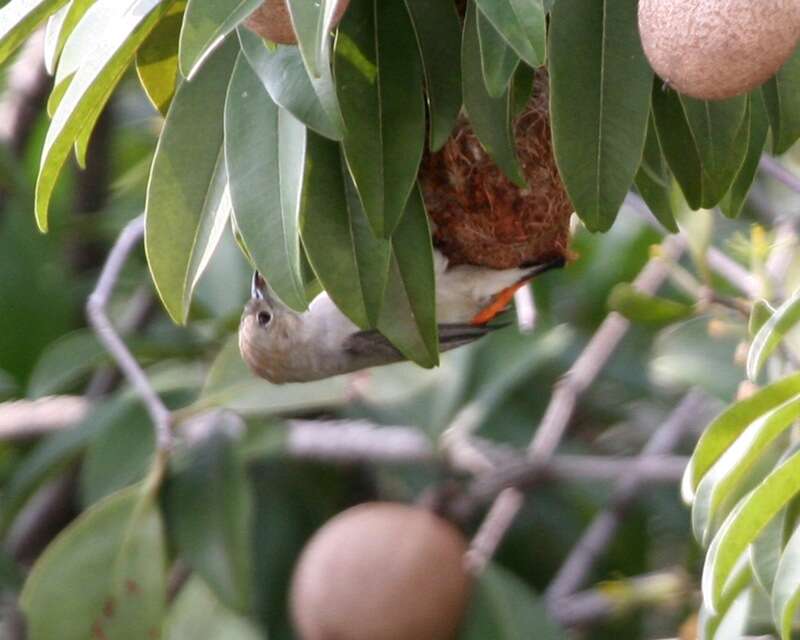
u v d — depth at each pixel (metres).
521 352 5.91
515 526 6.56
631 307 4.82
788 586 3.05
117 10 3.04
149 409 5.80
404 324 3.24
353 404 6.16
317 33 2.56
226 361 5.55
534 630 5.48
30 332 6.50
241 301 6.08
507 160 3.01
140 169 7.21
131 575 5.33
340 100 2.99
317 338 4.07
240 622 5.68
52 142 2.95
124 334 6.21
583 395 6.39
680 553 6.77
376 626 5.35
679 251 5.91
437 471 6.41
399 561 5.39
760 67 2.68
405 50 3.04
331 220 3.08
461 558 5.49
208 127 3.16
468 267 3.67
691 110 3.16
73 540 5.32
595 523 6.23
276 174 2.96
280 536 6.34
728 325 5.04
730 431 3.24
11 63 6.87
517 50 2.64
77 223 6.83
